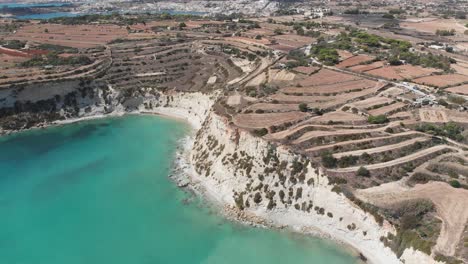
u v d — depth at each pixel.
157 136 128.62
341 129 97.94
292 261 75.00
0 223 86.56
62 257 76.81
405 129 97.94
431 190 77.88
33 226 85.75
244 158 94.94
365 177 82.56
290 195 86.69
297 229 83.06
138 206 92.19
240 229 84.06
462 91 121.56
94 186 100.12
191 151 116.31
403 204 75.00
